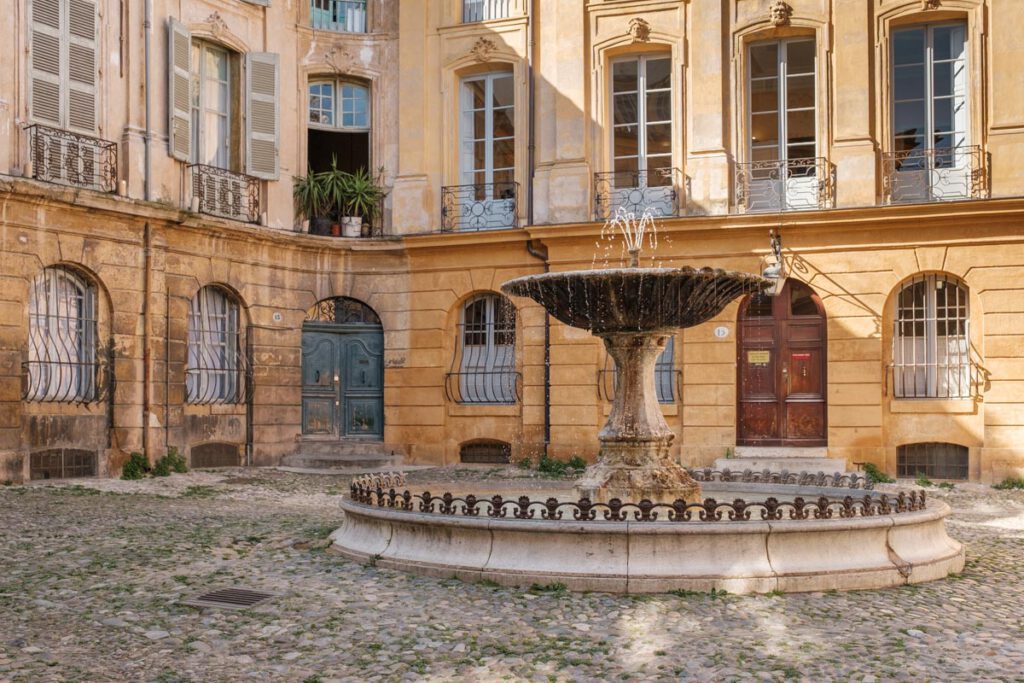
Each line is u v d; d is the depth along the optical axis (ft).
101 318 58.75
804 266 64.54
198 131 67.31
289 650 23.09
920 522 30.32
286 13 72.84
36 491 50.39
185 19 65.26
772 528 27.58
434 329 72.54
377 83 75.51
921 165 64.39
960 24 64.23
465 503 31.35
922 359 63.26
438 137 73.92
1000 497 54.60
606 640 23.41
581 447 67.92
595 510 28.81
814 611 25.71
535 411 69.56
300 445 71.10
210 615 26.03
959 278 61.98
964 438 61.52
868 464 62.18
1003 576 31.48
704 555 27.58
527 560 28.17
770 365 65.87
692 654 22.39
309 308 72.95
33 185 53.78
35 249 54.80
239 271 67.62
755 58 67.97
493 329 72.23
